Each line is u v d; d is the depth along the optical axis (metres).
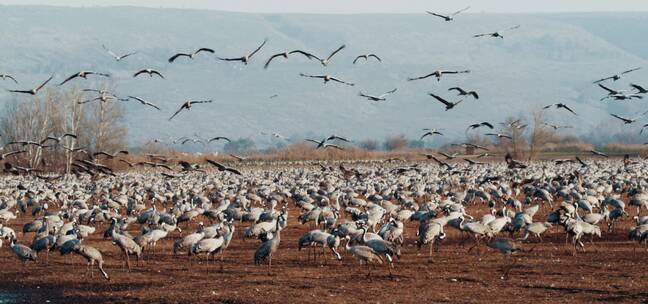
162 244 45.09
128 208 59.84
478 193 64.75
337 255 37.25
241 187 81.31
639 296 29.14
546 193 60.69
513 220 43.47
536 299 28.98
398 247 36.66
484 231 39.56
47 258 39.97
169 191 75.38
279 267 36.47
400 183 82.31
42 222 48.94
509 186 74.56
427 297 29.55
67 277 35.25
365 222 42.00
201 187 83.31
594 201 56.00
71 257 40.78
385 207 54.44
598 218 44.94
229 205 58.69
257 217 52.28
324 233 37.75
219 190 77.69
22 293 32.53
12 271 37.00
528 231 40.84
